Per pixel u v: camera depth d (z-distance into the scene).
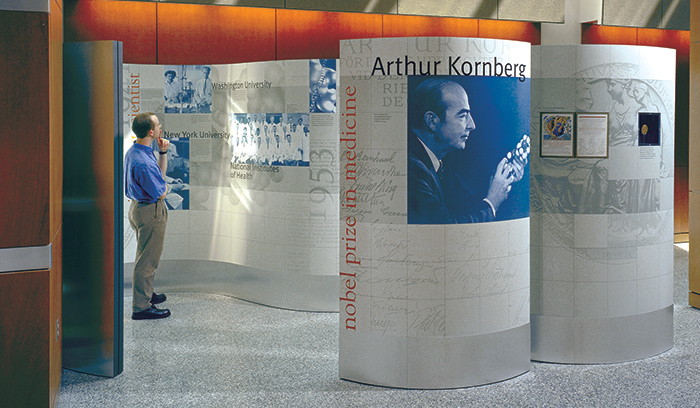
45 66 3.41
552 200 4.79
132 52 8.70
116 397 4.19
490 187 4.34
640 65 4.84
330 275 6.35
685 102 11.39
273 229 6.51
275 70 6.37
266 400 4.12
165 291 7.15
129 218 6.14
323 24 9.48
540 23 10.65
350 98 4.31
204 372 4.66
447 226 4.26
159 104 6.93
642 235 4.92
